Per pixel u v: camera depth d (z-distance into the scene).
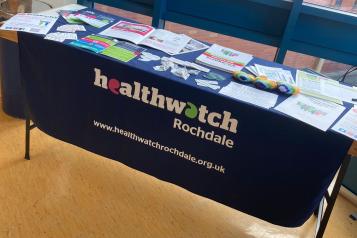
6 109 2.61
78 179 2.17
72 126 2.04
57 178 2.15
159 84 1.68
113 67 1.74
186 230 1.96
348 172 2.34
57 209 1.95
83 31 2.00
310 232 2.06
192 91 1.63
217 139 1.69
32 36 1.86
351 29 2.45
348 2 2.48
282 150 1.59
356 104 1.73
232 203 1.84
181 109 1.69
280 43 2.58
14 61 2.35
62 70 1.88
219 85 1.68
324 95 1.76
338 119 1.57
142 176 2.28
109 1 2.90
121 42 1.95
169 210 2.07
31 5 2.51
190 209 2.10
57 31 1.94
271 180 1.68
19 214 1.89
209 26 2.73
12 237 1.76
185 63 1.84
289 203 1.71
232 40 2.81
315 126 1.48
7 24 1.93
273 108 1.56
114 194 2.11
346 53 2.54
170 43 2.04
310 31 2.53
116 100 1.83
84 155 2.37
